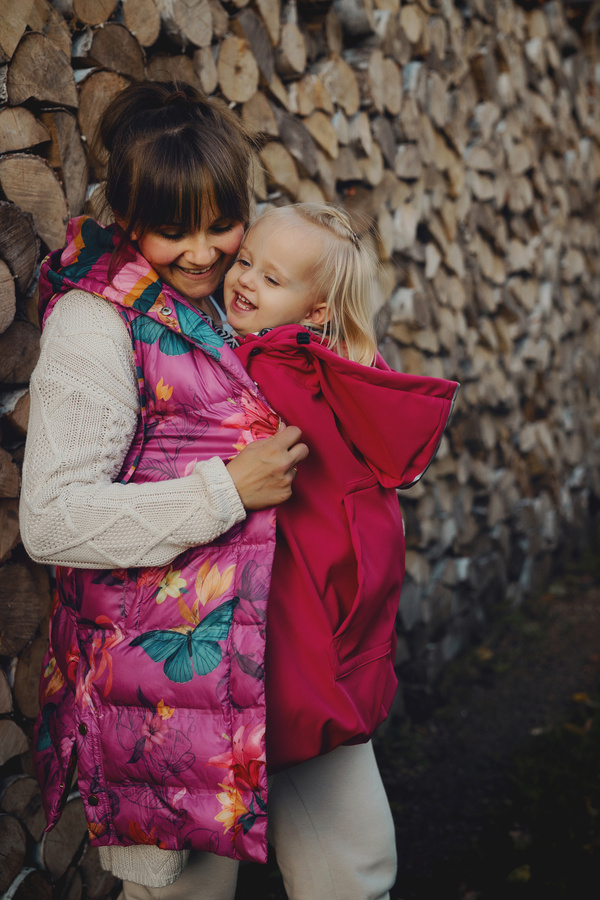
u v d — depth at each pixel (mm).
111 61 1665
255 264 1347
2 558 1477
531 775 2541
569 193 4508
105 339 1123
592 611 3867
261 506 1135
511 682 3211
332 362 1221
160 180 1093
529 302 3967
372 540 1287
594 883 2062
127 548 1095
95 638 1172
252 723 1098
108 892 1771
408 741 2775
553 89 4305
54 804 1222
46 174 1528
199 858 1301
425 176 3059
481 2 3426
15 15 1434
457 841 2281
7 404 1495
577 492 4645
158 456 1173
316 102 2420
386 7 2740
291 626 1192
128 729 1139
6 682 1489
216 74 1998
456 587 3375
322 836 1336
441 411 1259
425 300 2963
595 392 4934
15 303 1448
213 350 1160
